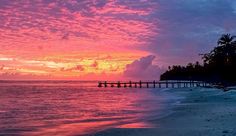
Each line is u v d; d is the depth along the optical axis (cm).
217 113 2422
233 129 1540
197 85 11256
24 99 5925
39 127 2145
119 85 13712
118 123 2270
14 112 3325
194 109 2955
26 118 2742
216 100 4247
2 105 4406
